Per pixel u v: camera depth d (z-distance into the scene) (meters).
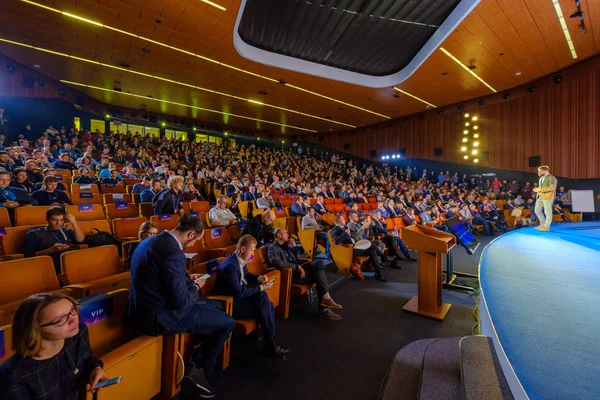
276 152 19.50
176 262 1.77
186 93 12.66
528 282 2.29
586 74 9.92
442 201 10.80
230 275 2.40
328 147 20.89
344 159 19.88
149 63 9.62
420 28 7.81
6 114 10.09
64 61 9.72
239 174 12.05
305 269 3.34
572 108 10.34
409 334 2.79
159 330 1.74
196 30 7.46
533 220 9.72
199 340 2.13
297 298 3.69
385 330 2.88
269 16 7.39
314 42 8.74
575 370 1.18
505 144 12.42
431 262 3.21
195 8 6.54
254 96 12.78
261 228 4.26
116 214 4.66
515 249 3.65
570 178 10.42
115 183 6.32
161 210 4.43
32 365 1.07
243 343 2.62
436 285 3.19
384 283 4.39
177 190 4.59
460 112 14.03
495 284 2.25
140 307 1.74
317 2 6.73
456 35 7.64
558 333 1.48
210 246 3.96
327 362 2.32
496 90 11.91
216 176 9.88
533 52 8.70
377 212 6.14
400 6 6.84
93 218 4.15
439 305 3.34
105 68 10.17
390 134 17.44
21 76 10.23
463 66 9.48
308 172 15.59
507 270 2.64
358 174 16.42
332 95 12.35
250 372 2.19
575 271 2.59
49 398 1.10
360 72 10.92
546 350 1.33
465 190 11.96
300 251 5.55
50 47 8.71
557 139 10.79
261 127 19.78
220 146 17.33
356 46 8.94
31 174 4.97
